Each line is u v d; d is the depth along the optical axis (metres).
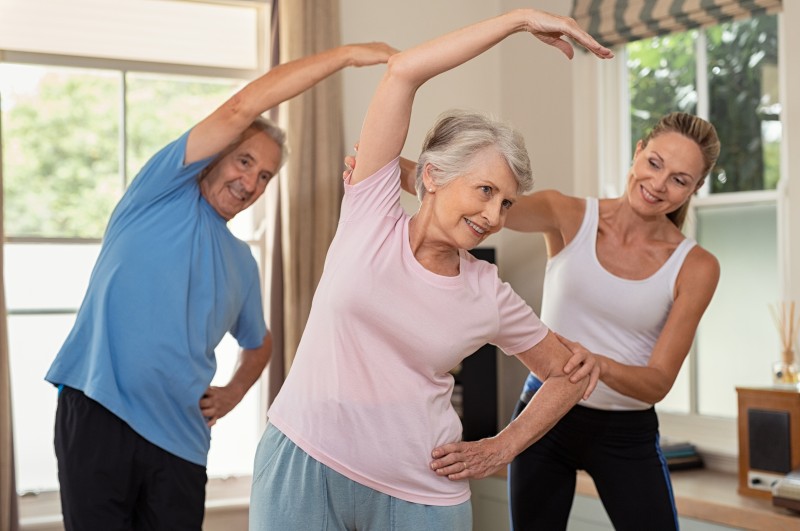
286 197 3.94
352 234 1.79
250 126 2.79
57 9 3.86
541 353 1.97
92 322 2.55
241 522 4.01
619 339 2.53
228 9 4.12
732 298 3.80
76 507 2.47
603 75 4.24
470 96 4.66
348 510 1.81
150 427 2.54
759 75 3.70
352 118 4.27
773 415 3.16
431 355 1.78
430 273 1.77
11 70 3.82
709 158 2.38
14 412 3.81
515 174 1.70
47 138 4.98
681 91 4.00
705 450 3.77
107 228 2.67
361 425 1.77
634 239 2.52
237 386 2.97
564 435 2.57
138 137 4.07
